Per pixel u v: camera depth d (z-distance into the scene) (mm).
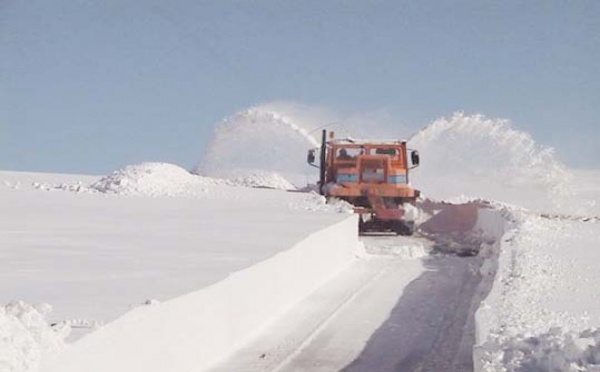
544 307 19344
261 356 19438
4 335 11164
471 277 32062
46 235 26203
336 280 30750
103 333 13602
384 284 30297
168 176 50844
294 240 27016
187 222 32062
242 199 45094
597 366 13367
